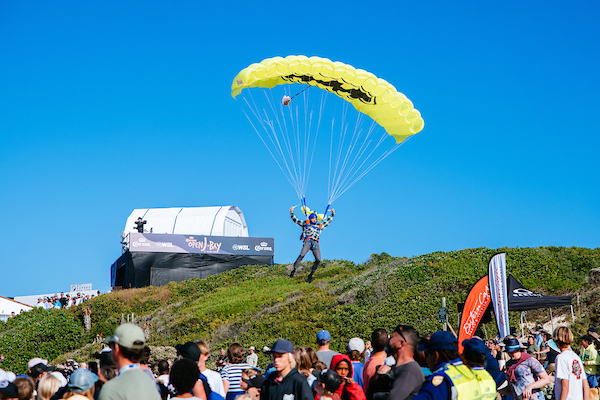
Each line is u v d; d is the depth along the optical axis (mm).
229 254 45844
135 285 43219
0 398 6117
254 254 46344
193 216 56719
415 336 5684
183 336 31062
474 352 5074
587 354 10273
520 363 9133
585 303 22375
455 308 24547
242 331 29391
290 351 6363
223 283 40844
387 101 17625
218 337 29594
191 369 5367
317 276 37312
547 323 22172
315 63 16453
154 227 56875
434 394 4738
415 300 26328
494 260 13609
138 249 43906
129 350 4934
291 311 29625
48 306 45094
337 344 24969
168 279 43844
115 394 4461
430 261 30000
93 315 37062
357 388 6254
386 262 35281
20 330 33531
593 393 9984
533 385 8734
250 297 33938
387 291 28062
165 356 21656
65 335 34500
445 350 5086
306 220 23984
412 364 5516
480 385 4941
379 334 6809
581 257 26766
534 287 25031
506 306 13359
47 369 8453
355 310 27219
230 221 57438
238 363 8398
